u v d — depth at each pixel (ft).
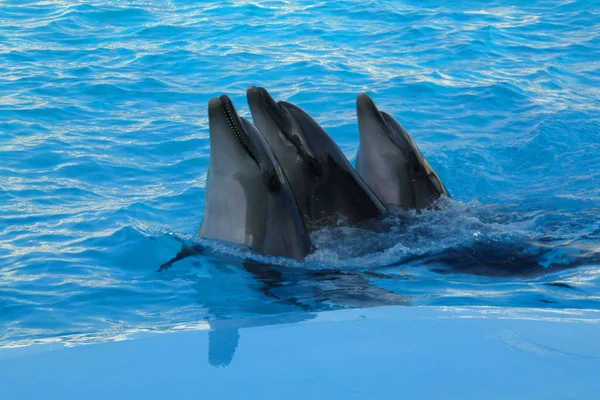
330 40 71.41
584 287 23.81
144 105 52.26
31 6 83.82
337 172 28.91
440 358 11.80
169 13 81.87
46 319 22.22
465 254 27.40
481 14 82.94
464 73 61.26
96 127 47.09
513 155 43.47
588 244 28.53
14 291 24.35
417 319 13.71
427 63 64.13
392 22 78.59
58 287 24.71
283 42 70.49
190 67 62.03
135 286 24.70
